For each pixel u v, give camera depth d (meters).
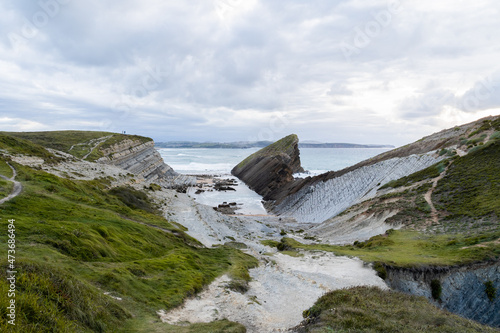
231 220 65.12
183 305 18.95
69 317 10.86
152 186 76.56
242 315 19.03
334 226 61.47
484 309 25.36
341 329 13.63
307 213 83.56
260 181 122.88
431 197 50.91
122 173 77.56
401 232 42.34
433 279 26.91
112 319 13.37
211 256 33.41
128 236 28.47
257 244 46.81
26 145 58.44
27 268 12.01
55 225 22.19
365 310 15.83
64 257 18.12
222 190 123.38
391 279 27.56
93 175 62.06
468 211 41.22
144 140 136.00
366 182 80.19
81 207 31.00
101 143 105.69
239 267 29.61
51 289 11.41
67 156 70.25
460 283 26.47
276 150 160.88
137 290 18.33
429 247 33.62
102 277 17.48
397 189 62.94
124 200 50.75
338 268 29.92
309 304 22.00
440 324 14.24
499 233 31.44
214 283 24.47
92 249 21.14
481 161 55.03
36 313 9.52
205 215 58.78
